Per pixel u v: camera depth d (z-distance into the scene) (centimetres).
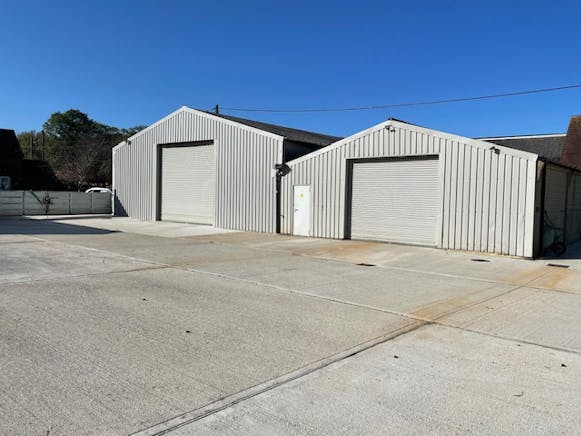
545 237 1349
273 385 395
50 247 1267
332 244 1494
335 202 1644
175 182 2227
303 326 571
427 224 1447
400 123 1477
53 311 607
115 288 760
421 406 363
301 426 327
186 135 2138
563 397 385
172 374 412
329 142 2200
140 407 349
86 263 1008
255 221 1877
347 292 782
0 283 776
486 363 461
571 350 505
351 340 522
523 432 326
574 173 1725
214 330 545
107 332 525
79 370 415
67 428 315
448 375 427
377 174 1560
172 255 1170
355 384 402
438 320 617
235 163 1941
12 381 388
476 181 1327
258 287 804
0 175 4034
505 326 596
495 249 1296
